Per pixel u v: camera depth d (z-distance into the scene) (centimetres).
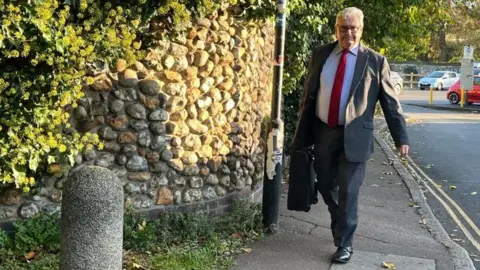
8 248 470
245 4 599
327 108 514
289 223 631
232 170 613
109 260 363
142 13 485
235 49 599
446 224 723
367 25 1095
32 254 471
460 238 663
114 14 452
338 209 518
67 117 467
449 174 1060
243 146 627
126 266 467
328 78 513
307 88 530
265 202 591
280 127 584
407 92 4144
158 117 537
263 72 687
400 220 680
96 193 358
